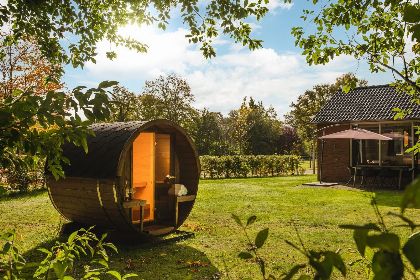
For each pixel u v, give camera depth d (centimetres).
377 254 103
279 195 1708
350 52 508
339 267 111
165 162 1005
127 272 671
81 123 273
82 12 709
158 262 734
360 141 2195
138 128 829
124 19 782
